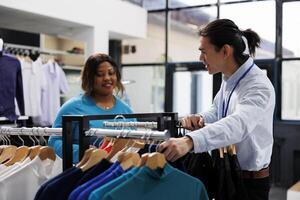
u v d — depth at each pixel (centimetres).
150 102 695
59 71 461
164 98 680
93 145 150
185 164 142
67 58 501
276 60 567
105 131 128
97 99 210
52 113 452
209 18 630
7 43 419
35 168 136
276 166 550
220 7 620
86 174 116
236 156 145
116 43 707
